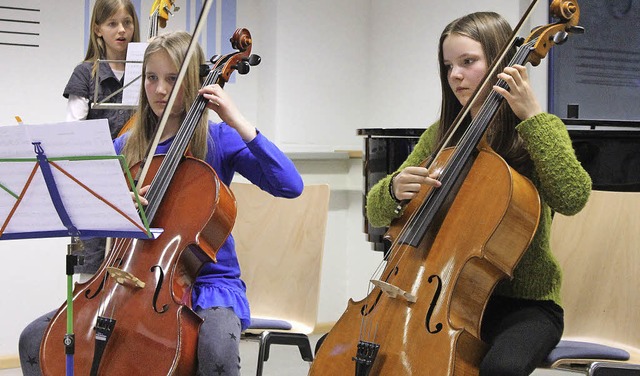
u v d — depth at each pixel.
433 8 6.30
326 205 3.77
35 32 5.78
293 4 6.52
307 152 6.54
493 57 3.02
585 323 3.37
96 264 3.84
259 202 3.92
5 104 5.72
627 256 3.31
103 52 4.47
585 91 5.77
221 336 2.79
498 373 2.57
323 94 6.70
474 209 2.76
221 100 3.06
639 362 2.99
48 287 5.89
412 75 6.49
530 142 2.82
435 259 2.74
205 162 3.04
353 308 2.81
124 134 3.47
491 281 2.70
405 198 2.92
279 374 5.46
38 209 2.52
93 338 2.76
